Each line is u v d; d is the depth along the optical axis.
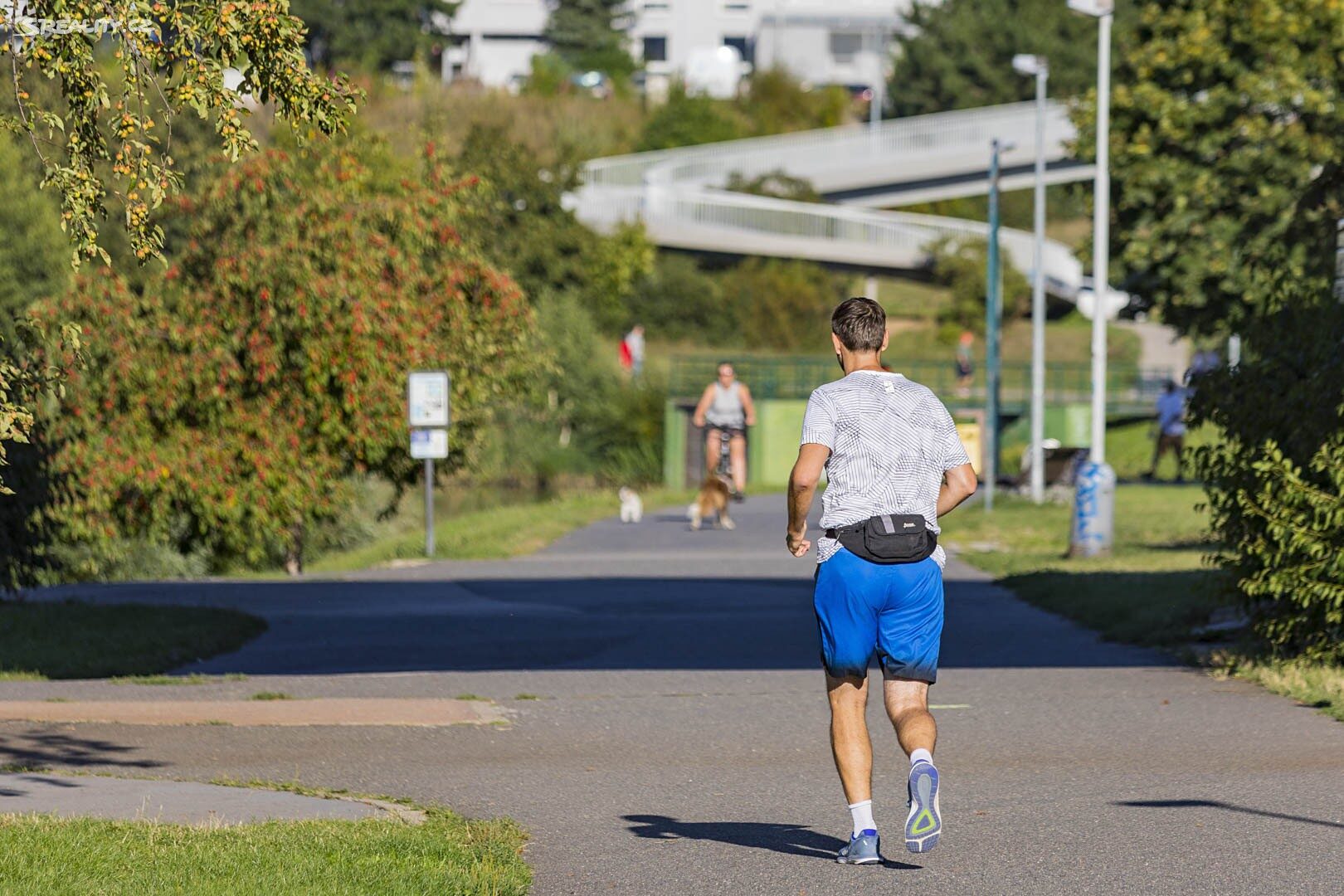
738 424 76.38
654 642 39.47
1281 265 33.91
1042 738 25.81
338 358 64.00
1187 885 16.66
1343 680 29.25
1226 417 32.69
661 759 24.84
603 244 179.50
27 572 49.06
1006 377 172.12
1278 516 30.50
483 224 153.25
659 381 142.12
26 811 19.95
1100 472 56.97
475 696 30.89
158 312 64.56
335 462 66.50
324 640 40.59
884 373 18.11
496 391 72.50
